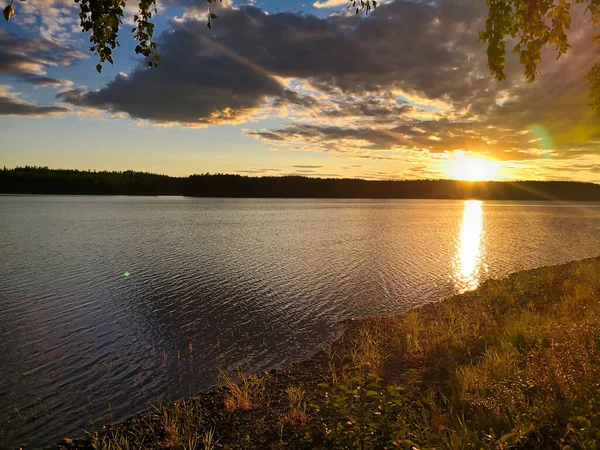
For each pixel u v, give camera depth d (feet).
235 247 125.90
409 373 31.42
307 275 84.02
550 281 61.05
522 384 21.74
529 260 106.42
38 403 32.07
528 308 47.06
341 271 88.48
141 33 13.61
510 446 15.92
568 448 13.89
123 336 47.50
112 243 131.64
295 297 66.39
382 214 352.08
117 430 27.35
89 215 266.36
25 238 141.90
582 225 235.20
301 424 24.72
